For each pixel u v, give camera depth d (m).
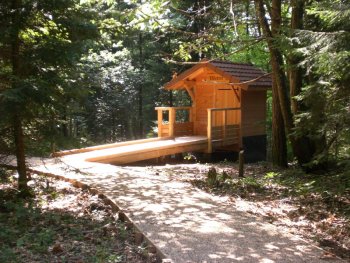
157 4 11.16
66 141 7.22
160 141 15.58
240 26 13.77
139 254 4.89
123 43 25.11
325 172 11.16
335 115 7.42
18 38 6.75
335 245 5.54
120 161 12.53
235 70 16.89
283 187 9.59
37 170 9.52
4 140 7.32
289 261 4.53
